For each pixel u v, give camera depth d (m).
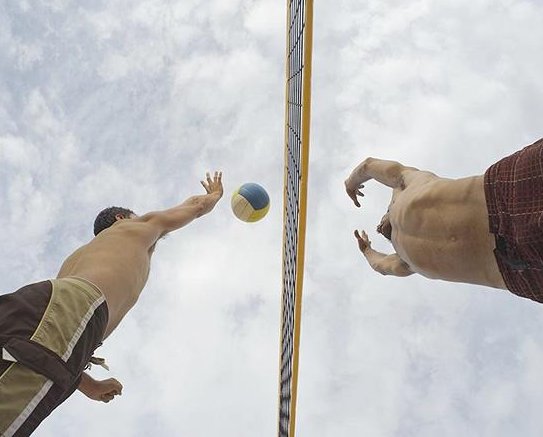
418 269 1.75
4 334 1.44
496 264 1.51
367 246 2.38
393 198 1.95
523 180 1.38
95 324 1.62
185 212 2.40
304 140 2.07
